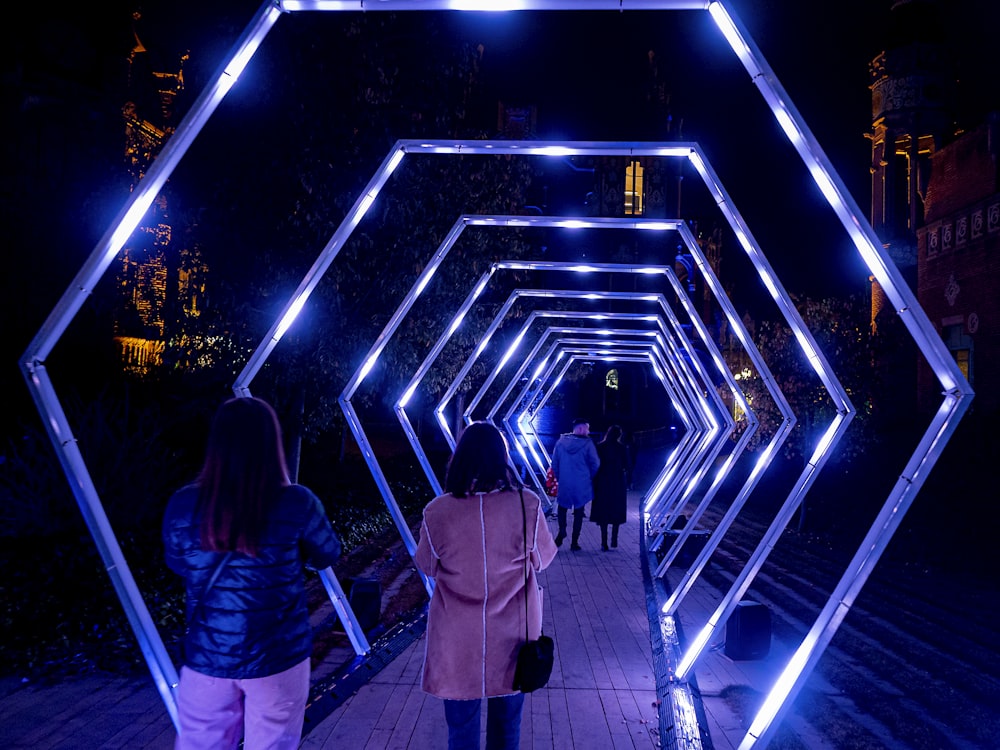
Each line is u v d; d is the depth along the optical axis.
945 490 16.03
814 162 3.34
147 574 7.88
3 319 15.76
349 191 10.94
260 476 2.61
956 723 5.05
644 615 7.77
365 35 10.91
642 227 7.94
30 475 9.34
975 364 22.53
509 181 14.55
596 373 47.47
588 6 3.52
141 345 16.42
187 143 3.45
